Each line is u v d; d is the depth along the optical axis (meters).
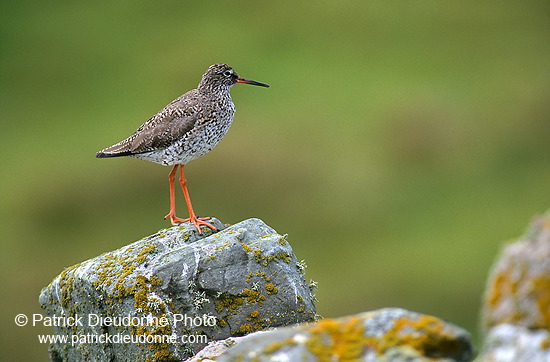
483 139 27.97
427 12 36.28
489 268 21.77
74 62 34.91
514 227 23.59
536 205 24.62
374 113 28.98
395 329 5.50
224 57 33.50
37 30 37.44
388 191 25.48
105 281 8.52
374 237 23.38
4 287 23.25
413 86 30.84
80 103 32.31
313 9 36.81
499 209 24.61
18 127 31.06
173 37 35.78
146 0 38.81
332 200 25.08
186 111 10.76
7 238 25.06
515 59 32.78
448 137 28.08
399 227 24.00
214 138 11.13
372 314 5.63
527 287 5.11
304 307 8.48
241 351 5.61
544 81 30.80
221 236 8.76
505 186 25.88
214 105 11.05
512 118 29.19
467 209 24.78
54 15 38.50
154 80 33.00
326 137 27.62
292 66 32.38
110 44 35.94
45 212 26.03
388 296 21.22
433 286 21.30
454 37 34.34
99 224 25.05
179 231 9.34
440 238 23.33
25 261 24.27
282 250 8.66
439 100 29.91
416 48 33.66
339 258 22.98
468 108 29.47
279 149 26.39
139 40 35.81
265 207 24.72
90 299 8.74
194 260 8.45
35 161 28.80
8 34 37.22
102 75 33.81
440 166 26.72
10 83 33.94
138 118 30.66
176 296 8.34
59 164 28.28
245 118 28.61
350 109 29.23
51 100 32.69
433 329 5.46
